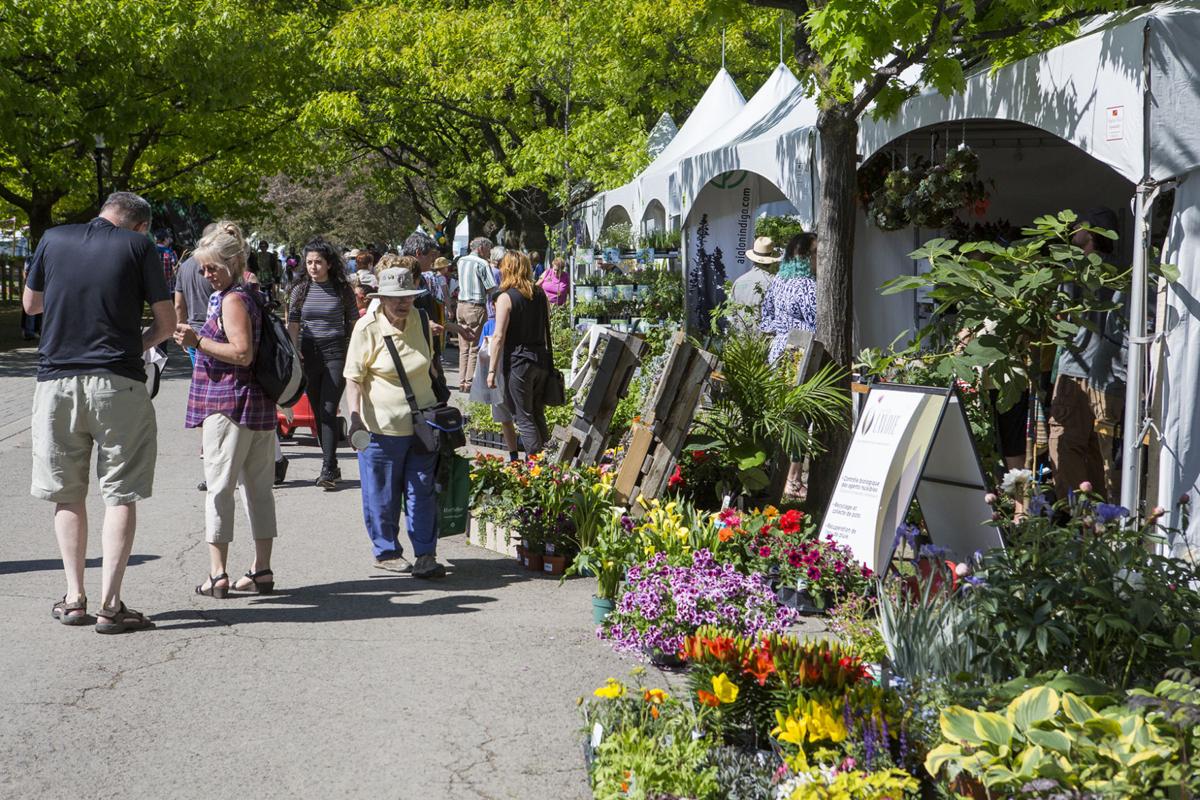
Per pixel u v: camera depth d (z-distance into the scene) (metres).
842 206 8.20
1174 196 6.48
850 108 8.01
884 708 4.14
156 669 5.54
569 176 25.14
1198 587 5.75
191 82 27.20
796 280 10.16
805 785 3.57
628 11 25.31
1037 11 7.73
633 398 11.76
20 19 23.78
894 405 6.74
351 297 10.57
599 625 6.27
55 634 6.05
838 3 7.27
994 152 11.32
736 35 28.12
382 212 67.88
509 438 11.25
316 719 4.94
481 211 37.34
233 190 35.88
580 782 4.34
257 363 6.77
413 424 7.37
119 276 6.04
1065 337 7.03
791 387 8.30
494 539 8.24
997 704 4.03
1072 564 4.71
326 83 31.50
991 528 6.20
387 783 4.31
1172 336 6.37
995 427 8.22
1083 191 11.42
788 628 6.02
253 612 6.56
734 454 8.34
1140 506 6.66
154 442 6.20
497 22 26.48
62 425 6.06
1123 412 7.56
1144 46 6.24
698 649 4.61
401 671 5.57
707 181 12.13
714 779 3.88
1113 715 3.64
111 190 28.42
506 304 9.97
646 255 17.52
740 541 6.75
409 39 29.11
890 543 6.57
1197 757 3.39
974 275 6.99
